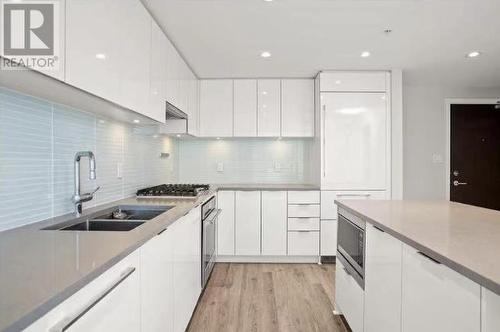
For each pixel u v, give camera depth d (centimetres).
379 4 210
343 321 224
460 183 438
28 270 83
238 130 384
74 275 79
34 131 149
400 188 353
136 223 171
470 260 92
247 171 419
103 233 126
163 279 152
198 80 384
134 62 179
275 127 383
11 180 135
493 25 242
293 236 358
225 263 361
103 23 143
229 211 360
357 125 353
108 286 94
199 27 241
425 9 216
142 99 193
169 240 163
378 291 154
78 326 78
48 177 159
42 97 147
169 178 375
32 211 148
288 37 262
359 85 353
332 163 354
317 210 356
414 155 438
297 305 250
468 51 299
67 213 174
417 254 116
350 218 200
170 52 257
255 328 214
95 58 136
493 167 438
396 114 353
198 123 382
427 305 109
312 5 210
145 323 127
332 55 306
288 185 390
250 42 272
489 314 81
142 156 288
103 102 155
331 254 356
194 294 231
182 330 192
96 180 206
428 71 364
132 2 176
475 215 169
